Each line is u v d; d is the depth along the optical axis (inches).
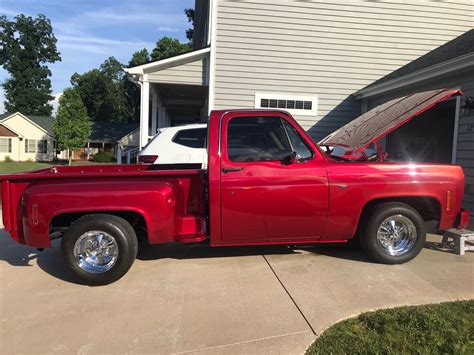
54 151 1659.7
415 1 443.2
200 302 147.7
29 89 2354.8
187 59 430.9
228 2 427.2
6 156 1557.6
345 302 144.7
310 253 203.6
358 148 186.7
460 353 110.0
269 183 173.3
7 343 122.3
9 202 169.2
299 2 433.4
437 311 134.2
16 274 181.2
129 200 165.0
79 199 162.9
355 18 440.1
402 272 174.2
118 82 2583.7
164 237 170.1
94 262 166.4
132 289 161.5
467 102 295.6
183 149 295.0
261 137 177.3
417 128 447.2
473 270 176.6
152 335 125.5
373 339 118.4
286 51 437.4
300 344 118.4
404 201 192.1
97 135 1861.5
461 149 309.7
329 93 446.9
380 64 447.5
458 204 187.0
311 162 177.9
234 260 194.4
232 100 436.8
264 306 143.0
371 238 183.0
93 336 125.5
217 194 171.9
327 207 177.3
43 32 2426.2
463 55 280.8
